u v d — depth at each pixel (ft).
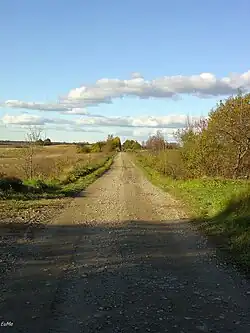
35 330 18.71
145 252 34.50
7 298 22.80
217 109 94.27
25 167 102.17
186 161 107.04
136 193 86.94
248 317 20.79
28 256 32.27
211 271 28.99
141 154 283.59
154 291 24.53
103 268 29.32
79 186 98.99
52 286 25.04
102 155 284.00
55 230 44.01
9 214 53.67
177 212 58.65
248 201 47.91
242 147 91.81
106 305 22.06
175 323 19.84
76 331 18.70
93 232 43.21
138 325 19.51
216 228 44.06
